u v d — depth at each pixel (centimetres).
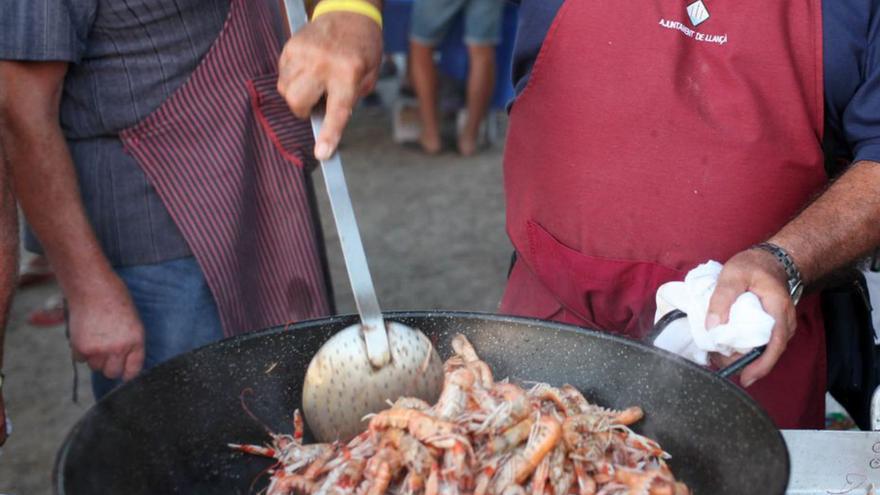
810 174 163
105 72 176
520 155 174
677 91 162
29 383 296
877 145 158
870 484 138
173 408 136
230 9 180
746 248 164
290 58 140
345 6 144
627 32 162
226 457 139
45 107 171
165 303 188
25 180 173
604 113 165
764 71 159
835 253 153
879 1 157
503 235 409
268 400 143
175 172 182
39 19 166
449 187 468
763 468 125
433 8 481
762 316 141
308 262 193
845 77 160
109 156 180
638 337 170
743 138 160
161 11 174
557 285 173
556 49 166
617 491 133
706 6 160
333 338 139
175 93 179
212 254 184
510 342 147
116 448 129
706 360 146
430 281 365
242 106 183
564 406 138
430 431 132
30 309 345
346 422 139
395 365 139
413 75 506
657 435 139
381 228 417
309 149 191
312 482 137
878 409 151
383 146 533
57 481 120
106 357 180
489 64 489
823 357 172
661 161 163
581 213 168
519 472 131
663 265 166
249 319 191
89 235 177
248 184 186
